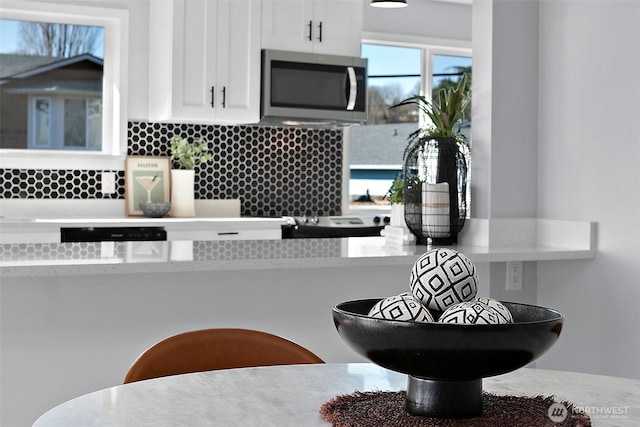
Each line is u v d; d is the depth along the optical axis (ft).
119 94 16.60
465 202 10.24
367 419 3.75
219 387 4.59
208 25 15.76
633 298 9.18
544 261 10.43
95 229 14.26
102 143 16.81
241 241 10.11
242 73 16.07
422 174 10.14
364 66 16.88
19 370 7.80
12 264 7.04
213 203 17.26
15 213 15.90
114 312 8.16
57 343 7.93
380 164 19.43
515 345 3.39
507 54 10.37
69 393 8.00
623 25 9.29
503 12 10.32
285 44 16.38
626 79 9.25
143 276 8.29
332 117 16.58
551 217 10.36
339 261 8.36
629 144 9.21
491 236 10.21
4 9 15.80
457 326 3.33
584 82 9.85
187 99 15.65
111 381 8.16
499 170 10.36
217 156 17.43
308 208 18.34
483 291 10.19
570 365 10.07
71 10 16.16
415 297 3.90
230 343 5.69
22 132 16.30
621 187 9.32
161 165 16.63
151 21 16.79
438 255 3.89
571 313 10.04
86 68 16.70
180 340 5.59
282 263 8.04
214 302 8.64
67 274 7.11
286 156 18.10
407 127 19.63
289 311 9.04
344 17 16.85
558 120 10.25
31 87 16.35
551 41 10.36
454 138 10.21
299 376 4.89
